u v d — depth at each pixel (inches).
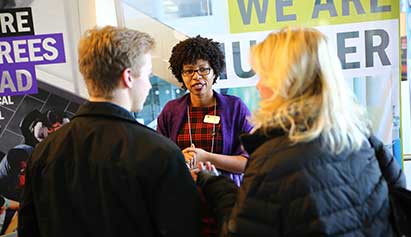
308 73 37.8
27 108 95.8
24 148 96.6
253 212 36.2
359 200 36.5
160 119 77.8
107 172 38.7
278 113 37.7
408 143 98.0
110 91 41.4
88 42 41.6
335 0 91.5
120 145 39.4
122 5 92.2
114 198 38.8
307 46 38.1
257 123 39.9
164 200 39.2
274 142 38.0
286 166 35.7
